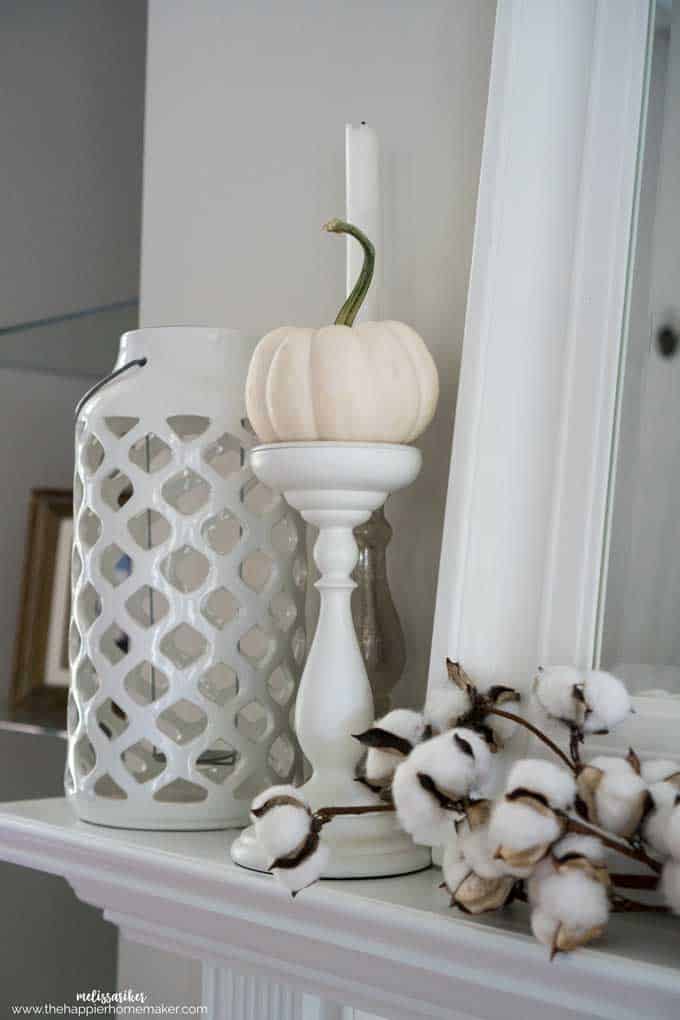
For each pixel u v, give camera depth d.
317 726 0.59
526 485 0.59
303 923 0.55
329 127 0.77
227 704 0.67
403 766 0.48
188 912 0.62
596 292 0.59
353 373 0.57
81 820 0.70
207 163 0.86
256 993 0.76
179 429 0.73
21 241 1.62
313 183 0.78
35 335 1.37
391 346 0.58
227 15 0.85
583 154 0.61
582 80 0.61
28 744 1.54
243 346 0.70
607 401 0.58
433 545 0.69
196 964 0.85
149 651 0.66
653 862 0.44
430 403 0.60
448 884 0.48
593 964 0.43
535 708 0.56
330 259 0.77
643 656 0.55
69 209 1.58
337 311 0.76
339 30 0.77
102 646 0.68
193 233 0.87
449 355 0.69
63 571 1.54
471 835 0.46
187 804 0.66
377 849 0.57
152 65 0.91
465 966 0.48
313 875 0.48
